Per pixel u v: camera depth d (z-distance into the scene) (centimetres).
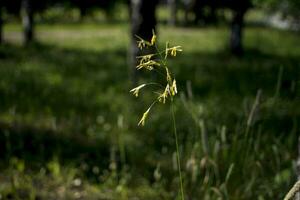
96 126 769
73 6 3831
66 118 817
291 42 2280
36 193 500
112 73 1307
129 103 926
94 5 3888
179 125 745
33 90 1030
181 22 3603
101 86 1097
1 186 501
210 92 1052
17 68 1341
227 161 363
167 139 696
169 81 178
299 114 703
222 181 364
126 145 675
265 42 2292
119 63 1540
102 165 596
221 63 1623
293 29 1404
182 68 1443
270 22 3266
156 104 895
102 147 662
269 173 416
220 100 955
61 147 652
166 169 577
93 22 3806
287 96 754
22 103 896
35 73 1269
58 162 581
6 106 860
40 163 580
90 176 560
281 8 1302
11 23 3219
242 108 861
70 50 1953
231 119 746
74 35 2728
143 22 1004
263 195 380
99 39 2491
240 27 1883
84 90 1051
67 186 525
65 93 1016
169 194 499
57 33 2825
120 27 3375
